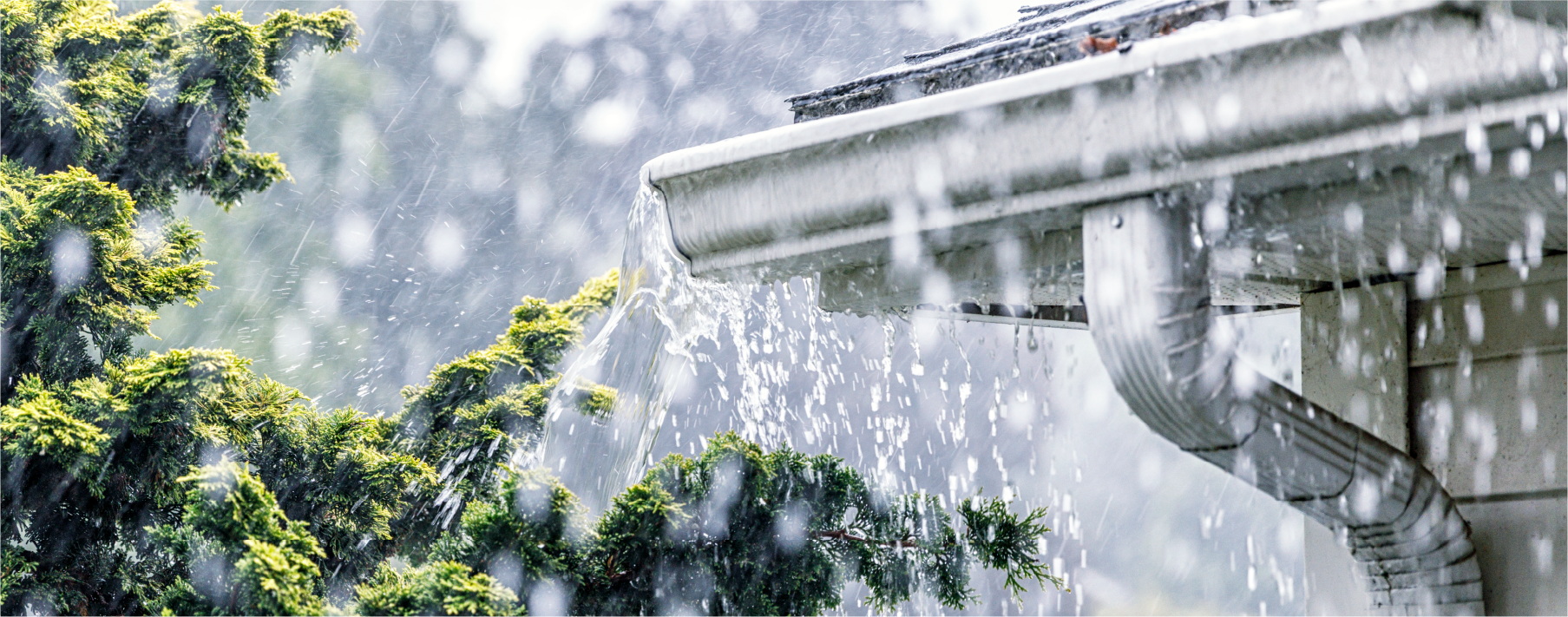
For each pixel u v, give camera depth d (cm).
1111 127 218
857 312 341
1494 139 194
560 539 358
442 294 1672
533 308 577
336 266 1588
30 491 420
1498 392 299
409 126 1797
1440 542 271
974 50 266
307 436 460
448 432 520
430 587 332
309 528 445
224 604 330
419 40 1859
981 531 420
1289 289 339
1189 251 229
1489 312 301
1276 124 204
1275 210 230
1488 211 228
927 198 242
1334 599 325
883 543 423
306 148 1662
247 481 330
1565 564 280
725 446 397
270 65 562
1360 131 200
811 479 414
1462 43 186
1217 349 231
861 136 245
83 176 439
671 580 377
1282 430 244
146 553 436
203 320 1428
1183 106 211
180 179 548
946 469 1538
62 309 448
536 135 1919
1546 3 169
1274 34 198
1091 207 231
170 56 531
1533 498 289
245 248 1513
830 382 1405
